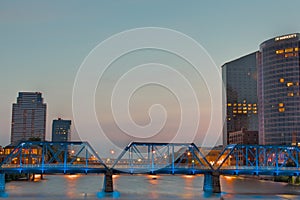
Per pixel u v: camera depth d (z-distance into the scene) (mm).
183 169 136000
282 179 196500
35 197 118125
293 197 125000
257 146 142750
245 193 135500
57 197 118875
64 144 134500
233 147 140750
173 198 119438
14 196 119938
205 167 140500
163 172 135125
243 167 142500
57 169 132250
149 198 118062
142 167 134875
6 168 130750
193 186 168125
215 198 120562
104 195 125812
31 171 131750
